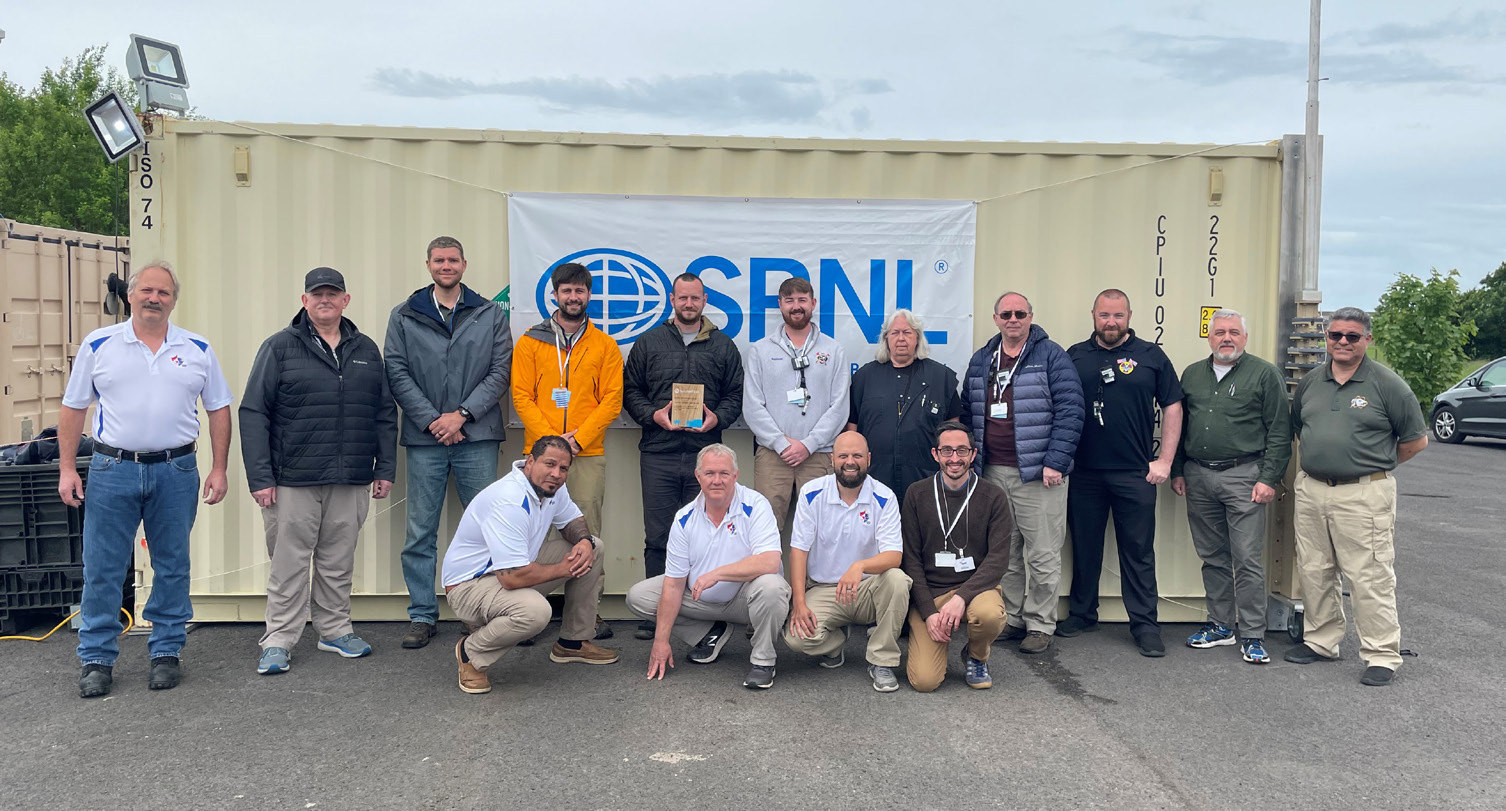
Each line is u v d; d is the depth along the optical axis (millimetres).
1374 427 4711
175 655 4574
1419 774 3611
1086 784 3490
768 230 5680
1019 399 5219
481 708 4223
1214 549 5293
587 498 5270
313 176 5484
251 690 4453
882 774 3553
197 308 5465
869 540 4688
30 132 29312
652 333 5398
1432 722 4156
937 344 5773
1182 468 5363
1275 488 5480
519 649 5145
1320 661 5062
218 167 5438
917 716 4172
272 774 3518
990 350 5375
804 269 5715
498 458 5562
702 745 3814
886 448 5238
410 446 5215
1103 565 5832
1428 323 19578
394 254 5543
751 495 4711
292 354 4785
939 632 4387
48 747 3766
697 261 5676
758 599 4477
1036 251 5762
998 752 3779
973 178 5730
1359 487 4777
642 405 5320
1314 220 5660
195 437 4551
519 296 5602
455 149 5543
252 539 5555
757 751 3760
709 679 4652
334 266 5520
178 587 4535
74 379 4332
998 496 4617
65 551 5258
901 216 5699
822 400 5395
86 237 8844
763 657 4527
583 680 4617
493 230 5590
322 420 4797
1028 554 5262
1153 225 5770
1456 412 16094
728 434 5773
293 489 4789
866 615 4656
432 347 5137
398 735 3896
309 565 4930
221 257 5461
